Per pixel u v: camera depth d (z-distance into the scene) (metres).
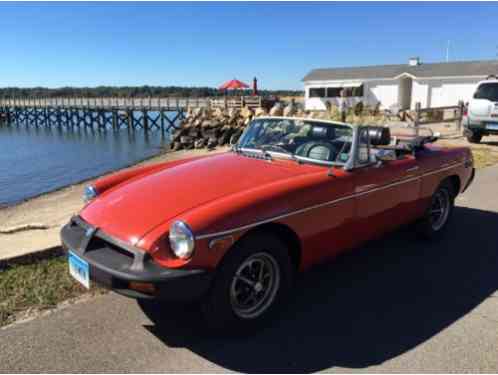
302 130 4.10
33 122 65.25
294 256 3.46
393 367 2.73
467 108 13.88
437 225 5.09
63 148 32.09
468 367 2.73
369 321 3.28
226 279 2.87
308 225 3.30
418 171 4.44
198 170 3.70
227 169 3.67
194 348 2.92
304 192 3.27
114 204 3.27
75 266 3.08
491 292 3.77
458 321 3.29
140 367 2.71
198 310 3.40
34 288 3.68
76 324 3.18
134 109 49.50
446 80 31.50
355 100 34.88
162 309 3.41
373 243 4.95
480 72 30.08
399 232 5.31
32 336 3.02
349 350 2.91
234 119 26.45
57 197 12.94
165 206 3.05
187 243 2.67
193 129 26.28
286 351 2.90
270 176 3.48
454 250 4.73
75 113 58.12
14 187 16.75
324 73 37.81
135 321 3.24
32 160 25.02
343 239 3.71
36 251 4.20
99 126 54.00
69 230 3.30
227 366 2.74
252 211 2.93
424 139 5.10
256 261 3.07
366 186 3.80
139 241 2.80
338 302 3.57
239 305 3.05
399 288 3.83
